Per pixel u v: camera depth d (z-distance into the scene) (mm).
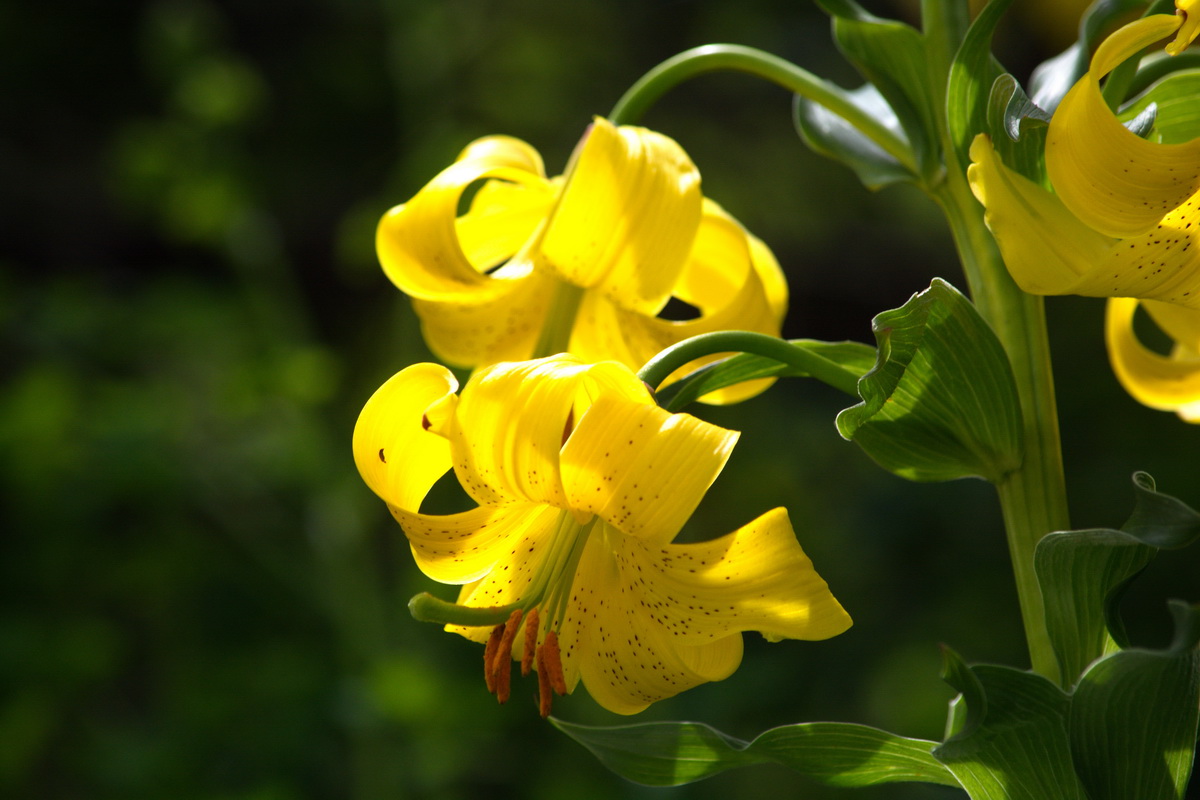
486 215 690
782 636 608
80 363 1680
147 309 1714
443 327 688
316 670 1609
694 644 613
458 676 1582
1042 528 631
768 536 606
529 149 688
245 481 1541
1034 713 607
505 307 682
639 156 656
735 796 1562
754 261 696
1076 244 600
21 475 1507
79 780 1564
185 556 1758
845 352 646
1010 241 600
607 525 625
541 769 1577
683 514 603
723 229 684
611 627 631
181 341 1676
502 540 632
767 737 625
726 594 609
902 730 1586
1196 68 639
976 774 618
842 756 626
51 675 1557
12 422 1483
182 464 1522
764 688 1671
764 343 622
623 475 604
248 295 1704
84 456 1513
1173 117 644
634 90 665
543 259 662
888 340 598
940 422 630
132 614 1781
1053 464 633
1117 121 588
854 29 648
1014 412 627
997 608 1775
